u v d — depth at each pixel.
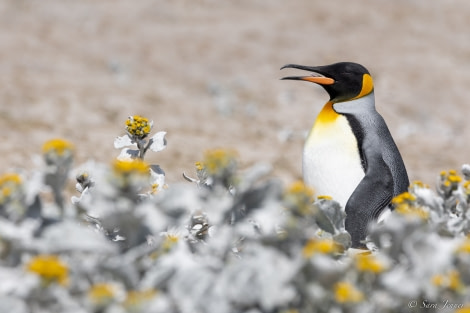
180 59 37.06
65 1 45.59
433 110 31.39
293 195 4.41
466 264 4.15
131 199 4.36
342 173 10.01
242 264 4.05
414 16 49.00
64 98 26.30
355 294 3.83
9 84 27.34
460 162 22.22
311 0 50.97
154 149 6.93
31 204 4.35
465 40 44.53
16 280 4.00
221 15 46.75
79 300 3.98
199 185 6.55
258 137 24.22
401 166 10.33
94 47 37.50
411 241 4.32
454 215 5.95
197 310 4.02
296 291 4.05
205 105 28.70
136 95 28.45
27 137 20.11
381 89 33.69
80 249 4.11
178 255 4.39
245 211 4.80
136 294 3.79
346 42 42.31
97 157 18.66
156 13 45.78
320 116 10.49
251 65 37.06
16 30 38.31
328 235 5.37
